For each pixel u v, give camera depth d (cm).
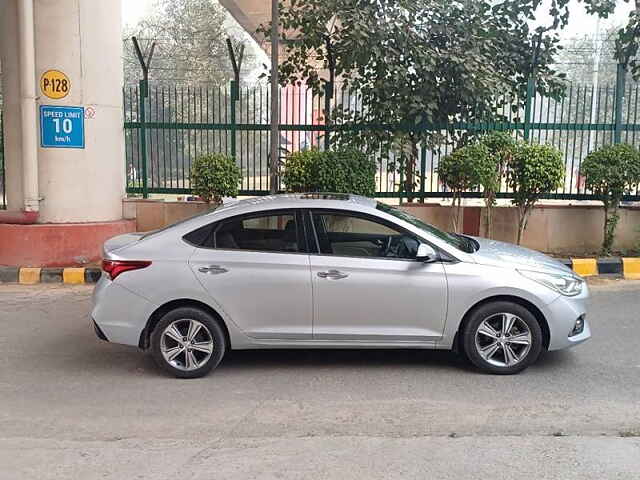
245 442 428
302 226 552
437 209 1016
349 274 538
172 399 504
